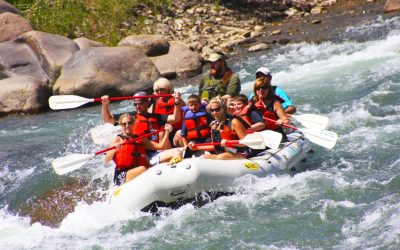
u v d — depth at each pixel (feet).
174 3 204.33
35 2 186.60
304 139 92.17
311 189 78.43
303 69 143.02
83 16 183.42
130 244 69.92
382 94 114.83
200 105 84.23
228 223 71.77
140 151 80.89
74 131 119.24
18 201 89.04
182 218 73.72
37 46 149.18
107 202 78.59
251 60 157.69
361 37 161.79
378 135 96.12
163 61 157.69
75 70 141.18
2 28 158.92
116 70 142.00
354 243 64.95
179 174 74.64
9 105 135.95
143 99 86.22
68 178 93.40
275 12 205.05
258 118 83.25
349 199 74.84
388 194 74.64
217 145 80.89
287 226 69.97
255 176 79.25
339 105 113.70
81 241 72.18
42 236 75.31
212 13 200.23
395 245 63.26
